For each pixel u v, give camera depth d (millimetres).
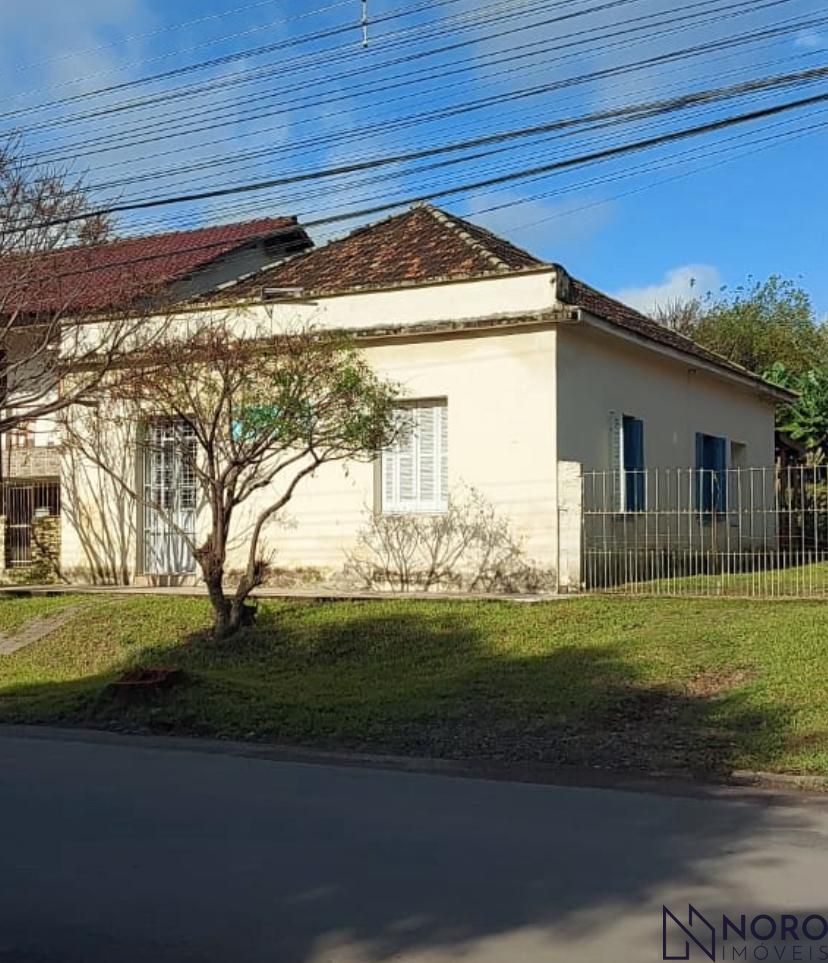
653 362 19859
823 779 8250
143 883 5961
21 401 18812
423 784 8539
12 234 18500
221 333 15117
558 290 16281
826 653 11430
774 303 44438
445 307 17078
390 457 17609
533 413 16453
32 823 7324
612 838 6801
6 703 12555
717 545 20484
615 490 17672
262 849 6582
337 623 14711
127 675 11977
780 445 28875
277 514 18219
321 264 19859
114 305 18375
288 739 10367
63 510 20141
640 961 4824
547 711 10438
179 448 16906
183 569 19172
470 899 5609
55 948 5059
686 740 9422
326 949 4969
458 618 14422
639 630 13109
